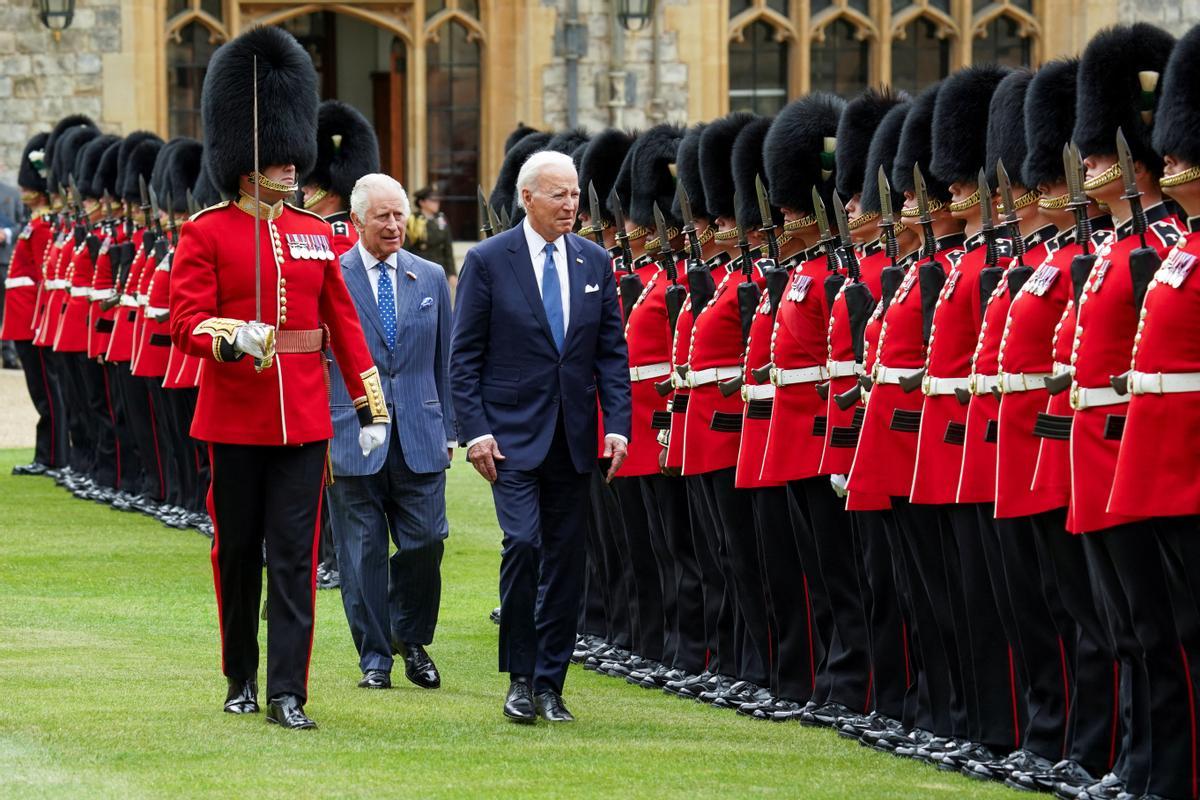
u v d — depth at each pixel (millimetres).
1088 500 25547
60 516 57531
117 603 42812
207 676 34250
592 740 29703
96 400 61562
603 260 31906
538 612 31469
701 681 34750
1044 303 27156
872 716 30719
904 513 29656
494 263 31391
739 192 35312
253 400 29844
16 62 93875
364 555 34594
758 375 32750
